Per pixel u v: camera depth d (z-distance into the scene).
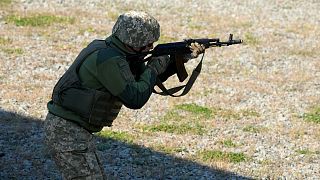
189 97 30.22
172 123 26.39
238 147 24.16
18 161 21.19
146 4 50.72
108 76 12.89
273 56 39.56
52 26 42.78
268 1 54.53
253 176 21.30
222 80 33.69
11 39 39.06
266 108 29.52
